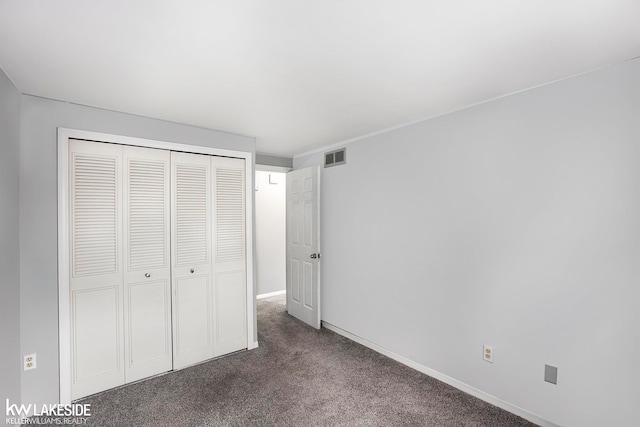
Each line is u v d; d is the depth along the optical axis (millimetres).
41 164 2178
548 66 1746
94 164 2404
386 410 2191
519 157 2107
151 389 2463
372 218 3201
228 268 3100
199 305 2914
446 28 1364
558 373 1943
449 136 2516
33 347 2135
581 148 1846
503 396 2195
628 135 1690
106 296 2445
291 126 2918
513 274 2141
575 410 1878
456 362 2477
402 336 2902
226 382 2568
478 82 1962
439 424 2037
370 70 1783
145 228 2631
